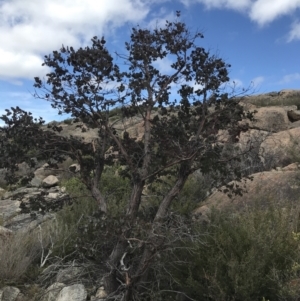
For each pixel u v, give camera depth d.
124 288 3.69
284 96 20.42
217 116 4.34
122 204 6.30
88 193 7.40
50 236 5.57
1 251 5.01
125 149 4.57
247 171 7.43
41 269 5.08
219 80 4.45
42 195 4.57
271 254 3.86
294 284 3.58
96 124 4.34
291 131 9.97
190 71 4.59
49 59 4.19
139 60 4.54
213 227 4.45
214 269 3.82
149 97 4.43
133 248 3.59
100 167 4.51
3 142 4.29
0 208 8.98
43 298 4.44
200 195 7.19
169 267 4.27
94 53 4.12
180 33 4.57
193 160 4.04
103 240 3.70
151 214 4.38
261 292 3.70
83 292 4.30
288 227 4.52
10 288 4.61
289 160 8.48
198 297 3.98
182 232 3.84
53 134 4.45
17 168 4.41
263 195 6.35
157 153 4.23
